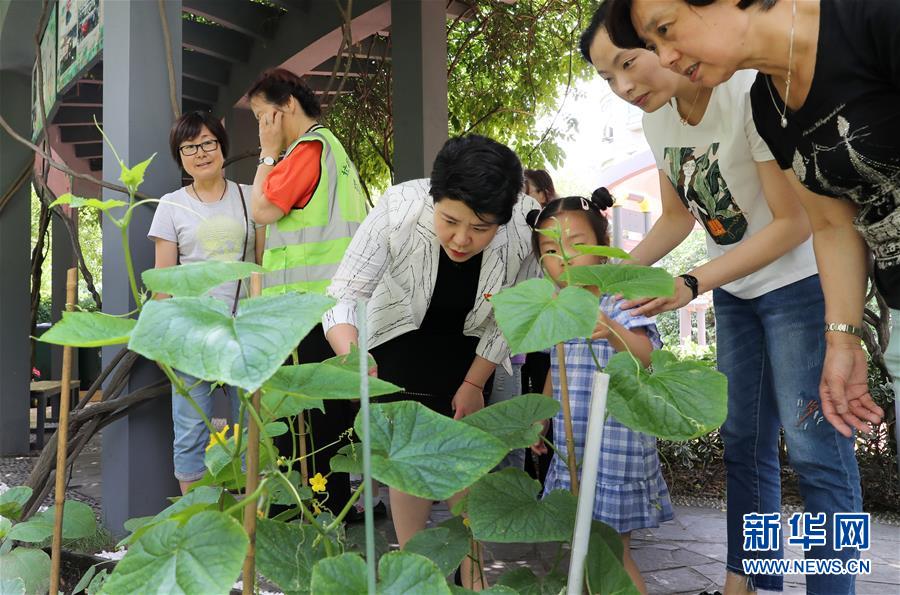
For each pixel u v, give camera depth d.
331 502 2.61
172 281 0.79
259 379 0.64
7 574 1.54
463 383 2.12
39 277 6.34
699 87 1.90
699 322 11.70
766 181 1.82
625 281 1.01
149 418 2.95
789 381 2.01
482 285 2.05
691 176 2.07
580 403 2.07
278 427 1.13
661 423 0.89
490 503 0.97
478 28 5.93
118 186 2.96
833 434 1.93
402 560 0.75
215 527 0.76
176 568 0.73
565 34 5.99
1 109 5.65
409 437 0.89
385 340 2.16
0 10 5.18
